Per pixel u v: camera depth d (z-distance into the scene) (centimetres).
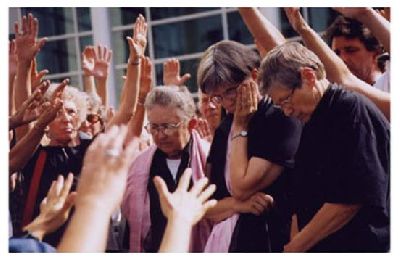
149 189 263
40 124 272
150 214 262
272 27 262
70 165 275
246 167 247
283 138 245
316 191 240
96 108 283
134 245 262
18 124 275
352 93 235
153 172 264
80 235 173
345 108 232
